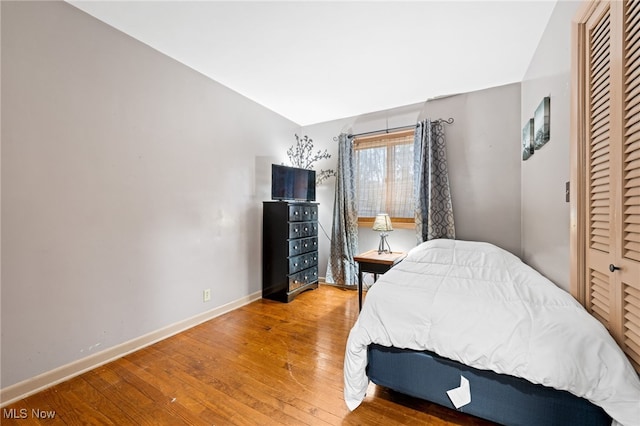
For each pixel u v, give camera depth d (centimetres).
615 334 111
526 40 212
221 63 248
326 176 405
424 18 188
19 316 158
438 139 316
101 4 177
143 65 218
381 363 149
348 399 145
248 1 174
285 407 150
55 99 172
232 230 301
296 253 336
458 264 217
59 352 173
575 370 103
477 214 304
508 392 120
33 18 163
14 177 157
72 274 180
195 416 144
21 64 159
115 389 165
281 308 303
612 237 113
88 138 187
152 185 225
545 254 201
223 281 290
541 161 209
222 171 289
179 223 246
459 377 130
